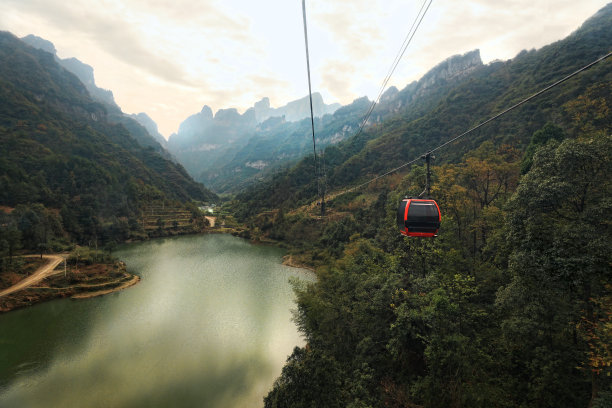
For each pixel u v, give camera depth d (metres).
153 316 40.34
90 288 49.62
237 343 33.09
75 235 83.44
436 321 18.42
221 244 95.06
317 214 91.06
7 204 78.38
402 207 12.47
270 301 45.22
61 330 36.56
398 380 20.81
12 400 24.73
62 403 24.39
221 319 39.06
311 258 66.56
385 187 90.50
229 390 25.77
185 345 32.84
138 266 66.00
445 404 17.14
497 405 16.06
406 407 18.86
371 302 24.22
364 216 67.50
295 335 34.69
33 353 31.61
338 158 153.25
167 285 53.31
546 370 15.36
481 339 19.39
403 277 24.19
